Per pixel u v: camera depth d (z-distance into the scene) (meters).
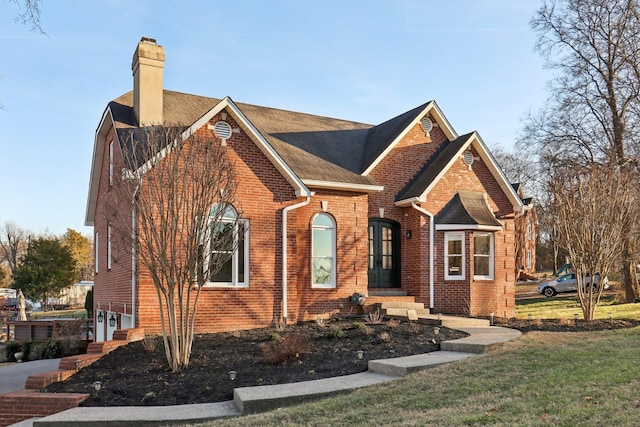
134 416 8.04
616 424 5.82
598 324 15.45
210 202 10.86
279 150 18.38
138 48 17.36
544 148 31.11
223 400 9.00
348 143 21.52
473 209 19.69
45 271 43.72
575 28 28.47
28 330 27.25
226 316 15.09
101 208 20.70
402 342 12.37
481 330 13.98
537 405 6.84
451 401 7.52
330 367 10.45
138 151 12.17
